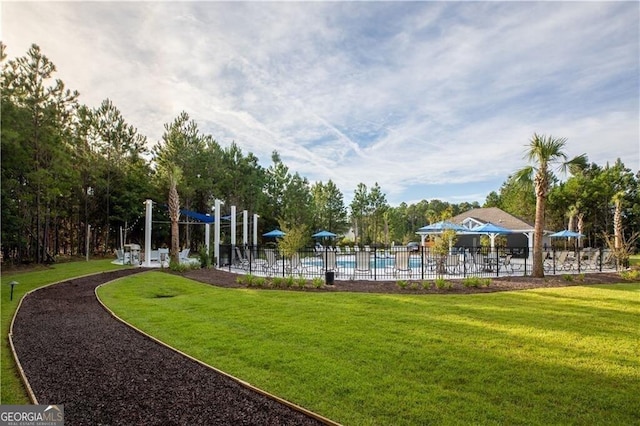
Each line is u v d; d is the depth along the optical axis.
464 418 3.25
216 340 5.63
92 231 29.72
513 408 3.45
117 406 3.50
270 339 5.66
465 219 28.03
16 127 18.00
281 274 14.34
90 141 27.91
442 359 4.76
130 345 5.46
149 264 18.36
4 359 4.85
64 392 3.81
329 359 4.75
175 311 7.77
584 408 3.46
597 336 5.84
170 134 30.06
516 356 4.89
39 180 19.39
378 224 45.75
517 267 17.98
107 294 10.03
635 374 4.29
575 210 33.62
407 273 14.43
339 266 17.88
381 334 5.91
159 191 30.72
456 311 7.65
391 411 3.38
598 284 12.10
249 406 3.52
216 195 32.06
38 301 9.08
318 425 3.16
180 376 4.27
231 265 17.48
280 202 39.00
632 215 38.72
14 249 22.05
